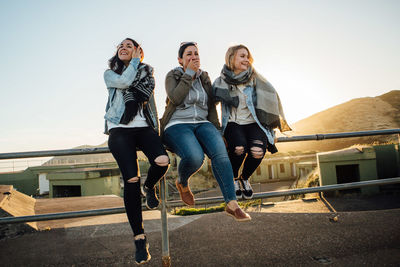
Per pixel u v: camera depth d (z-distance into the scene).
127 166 1.77
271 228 2.63
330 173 14.95
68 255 2.40
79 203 7.03
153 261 2.13
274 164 34.84
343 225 2.57
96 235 3.02
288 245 2.25
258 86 2.28
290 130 2.35
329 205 11.80
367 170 14.30
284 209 10.70
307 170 22.25
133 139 1.93
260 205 11.69
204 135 2.00
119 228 3.33
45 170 25.94
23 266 2.21
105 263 2.18
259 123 2.19
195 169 1.84
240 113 2.28
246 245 2.31
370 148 14.51
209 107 2.29
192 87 2.17
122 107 1.94
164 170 1.86
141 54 2.20
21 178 25.67
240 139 2.09
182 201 2.02
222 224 2.91
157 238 2.67
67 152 1.98
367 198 13.20
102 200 7.59
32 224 3.37
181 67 2.24
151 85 2.05
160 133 2.20
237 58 2.26
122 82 1.92
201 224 3.00
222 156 1.87
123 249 2.49
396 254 1.99
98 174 14.55
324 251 2.11
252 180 34.53
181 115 2.12
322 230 2.49
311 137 2.34
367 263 1.89
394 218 2.65
